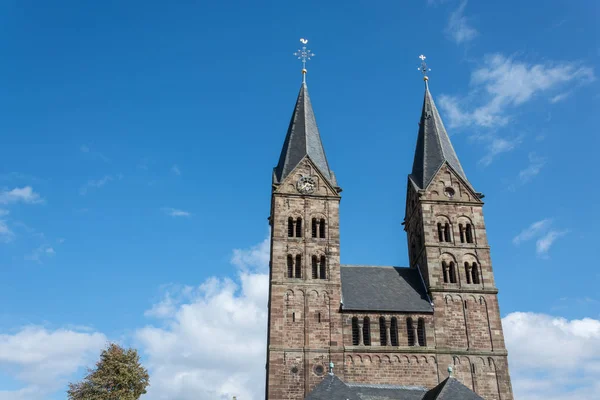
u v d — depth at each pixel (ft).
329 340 244.42
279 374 236.63
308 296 252.83
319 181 278.26
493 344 250.78
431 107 318.04
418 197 284.20
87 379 281.33
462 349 247.70
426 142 303.48
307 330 245.86
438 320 253.24
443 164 289.74
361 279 272.72
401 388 234.99
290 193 272.92
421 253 277.64
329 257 261.85
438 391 205.98
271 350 240.12
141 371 289.53
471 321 255.09
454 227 276.41
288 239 264.11
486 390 241.76
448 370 222.48
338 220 271.08
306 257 261.24
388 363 241.96
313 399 203.21
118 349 289.53
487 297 261.03
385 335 248.93
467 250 271.49
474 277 267.59
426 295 263.90
